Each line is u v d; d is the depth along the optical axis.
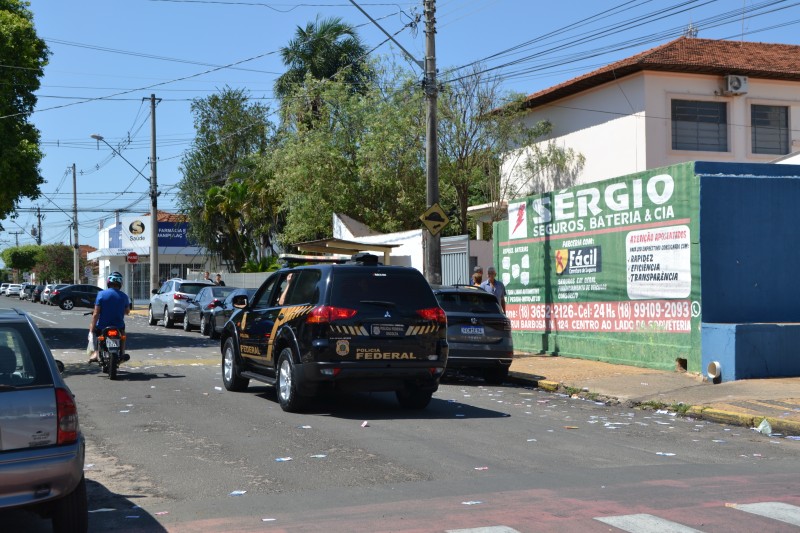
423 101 31.16
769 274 15.31
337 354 11.18
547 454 9.03
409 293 11.70
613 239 17.42
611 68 27.03
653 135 26.73
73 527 5.74
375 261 12.12
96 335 15.73
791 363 14.37
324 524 6.28
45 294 65.50
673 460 8.84
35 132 27.45
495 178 31.78
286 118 35.69
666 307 15.89
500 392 14.58
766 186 15.37
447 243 24.53
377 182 32.38
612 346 17.28
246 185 43.56
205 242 48.28
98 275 75.38
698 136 27.33
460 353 15.16
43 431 5.46
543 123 31.03
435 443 9.55
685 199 15.39
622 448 9.47
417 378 11.60
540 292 19.97
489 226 33.72
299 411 11.75
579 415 11.99
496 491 7.30
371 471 8.10
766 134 28.11
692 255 15.16
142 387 14.34
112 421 10.93
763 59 28.22
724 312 15.01
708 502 6.92
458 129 31.39
